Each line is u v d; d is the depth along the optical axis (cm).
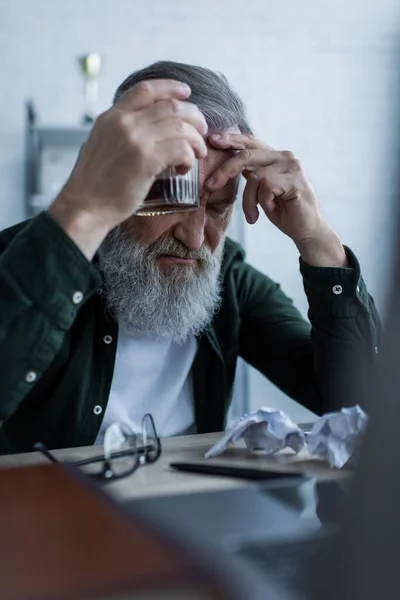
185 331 120
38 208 328
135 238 117
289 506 57
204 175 114
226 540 47
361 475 27
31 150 332
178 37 350
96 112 341
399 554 25
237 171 116
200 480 79
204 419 127
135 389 123
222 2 353
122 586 34
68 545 40
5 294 87
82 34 340
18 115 335
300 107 362
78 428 117
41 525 45
